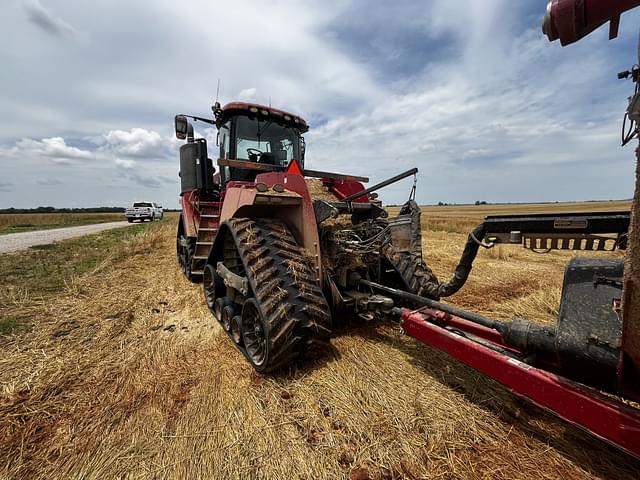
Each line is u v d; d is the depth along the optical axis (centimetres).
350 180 406
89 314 386
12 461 165
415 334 226
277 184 280
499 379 167
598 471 156
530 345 167
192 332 335
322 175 376
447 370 246
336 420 191
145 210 3150
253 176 438
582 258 155
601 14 100
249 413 198
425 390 219
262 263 242
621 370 119
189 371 254
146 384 235
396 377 236
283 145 465
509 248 910
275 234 261
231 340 308
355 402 207
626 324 109
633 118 100
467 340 189
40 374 246
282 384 229
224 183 471
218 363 266
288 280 237
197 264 504
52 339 312
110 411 203
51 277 573
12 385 230
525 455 166
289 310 227
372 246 309
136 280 564
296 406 204
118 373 250
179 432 184
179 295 474
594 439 176
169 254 892
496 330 196
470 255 209
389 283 342
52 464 163
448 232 1594
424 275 270
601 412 127
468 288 510
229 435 181
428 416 193
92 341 309
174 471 158
